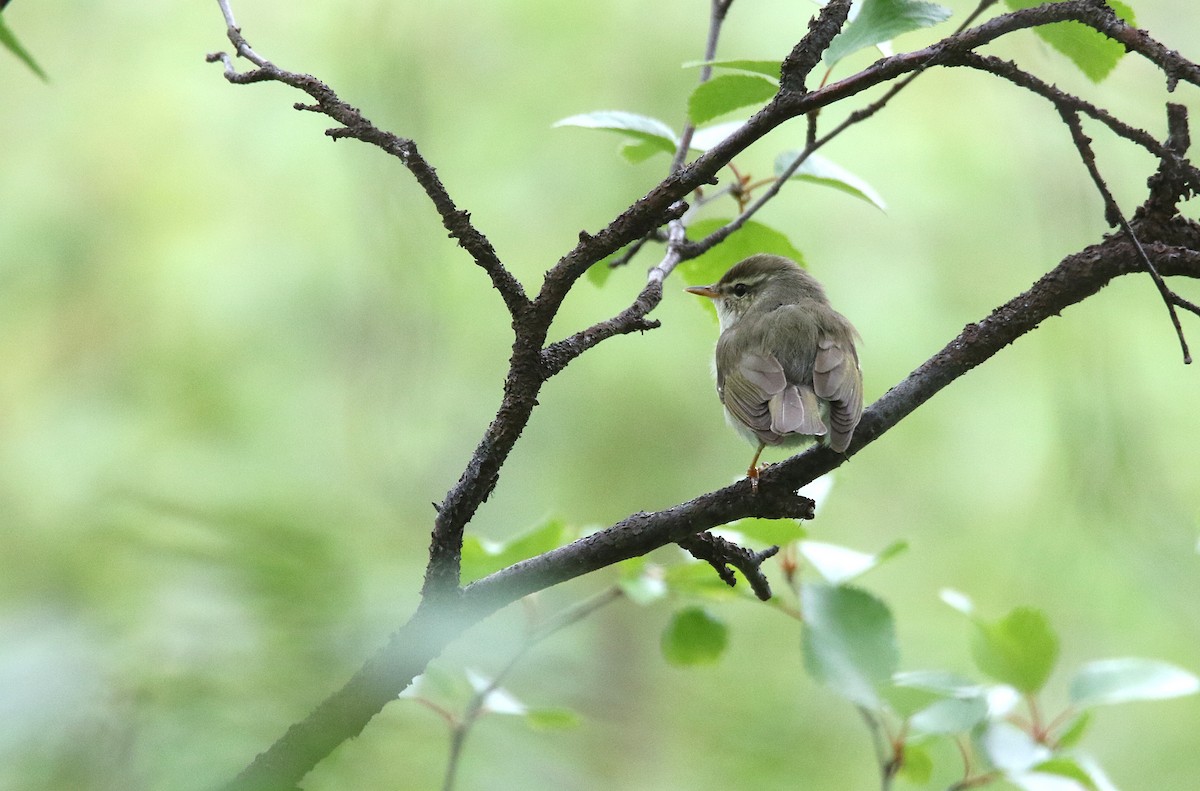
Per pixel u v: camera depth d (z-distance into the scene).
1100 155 14.16
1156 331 13.86
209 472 10.58
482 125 14.80
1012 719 6.05
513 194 14.52
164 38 15.27
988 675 6.01
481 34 15.00
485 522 13.90
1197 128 13.46
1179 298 4.07
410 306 13.94
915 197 14.48
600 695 4.30
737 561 4.41
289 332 14.00
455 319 14.23
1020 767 5.62
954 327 14.23
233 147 14.86
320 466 12.56
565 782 3.77
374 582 2.93
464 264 14.31
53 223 14.54
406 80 14.16
